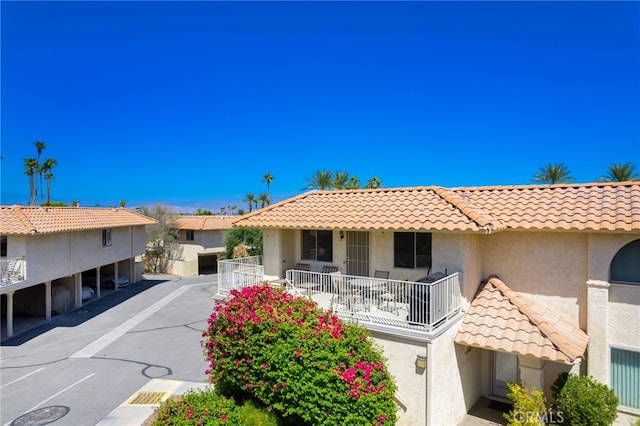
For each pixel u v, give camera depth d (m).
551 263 13.05
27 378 16.95
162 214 52.31
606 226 11.45
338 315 12.43
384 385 10.26
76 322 26.56
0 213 24.55
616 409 11.11
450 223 12.18
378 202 15.23
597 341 11.96
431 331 10.68
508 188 15.02
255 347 10.77
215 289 39.03
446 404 11.52
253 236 45.69
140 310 29.92
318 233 16.72
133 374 17.23
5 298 28.95
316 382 9.87
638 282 11.73
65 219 28.48
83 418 13.31
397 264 14.64
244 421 10.84
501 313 12.23
